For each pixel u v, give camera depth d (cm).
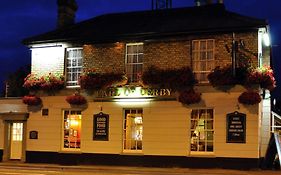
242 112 1973
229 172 1845
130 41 2208
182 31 2097
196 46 2114
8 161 2384
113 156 2178
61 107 2303
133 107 2162
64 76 2327
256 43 2008
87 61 2288
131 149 2170
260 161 2022
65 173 1855
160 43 2159
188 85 2064
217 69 2017
